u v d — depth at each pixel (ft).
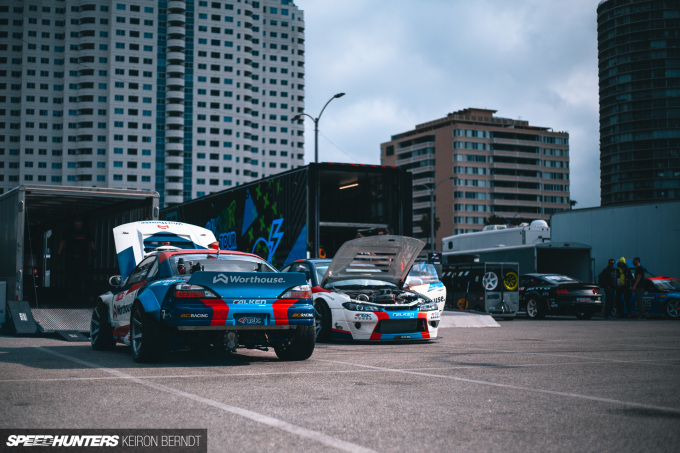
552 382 20.89
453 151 409.90
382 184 50.96
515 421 14.85
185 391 18.74
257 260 28.58
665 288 72.49
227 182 424.05
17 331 39.73
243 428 13.98
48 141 394.32
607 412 15.94
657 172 444.96
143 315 25.71
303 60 493.36
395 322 36.60
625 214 85.30
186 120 414.62
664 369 24.38
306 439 13.05
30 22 393.29
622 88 463.01
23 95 390.42
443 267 76.95
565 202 439.63
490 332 46.70
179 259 27.27
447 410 16.10
